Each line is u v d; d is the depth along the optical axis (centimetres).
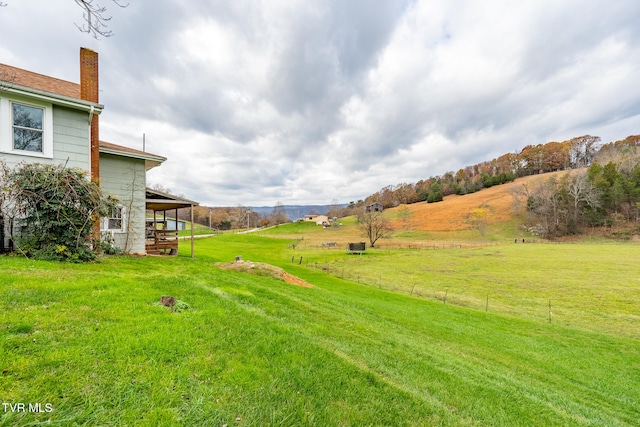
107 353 247
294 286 1004
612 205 4719
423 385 347
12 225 693
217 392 225
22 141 776
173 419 186
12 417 167
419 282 1872
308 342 363
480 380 429
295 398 238
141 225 1209
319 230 6519
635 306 1373
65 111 851
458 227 5416
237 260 1288
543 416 344
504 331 913
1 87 719
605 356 778
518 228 5088
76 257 700
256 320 401
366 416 237
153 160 1267
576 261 2539
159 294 448
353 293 1248
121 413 184
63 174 710
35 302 342
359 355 395
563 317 1220
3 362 212
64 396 190
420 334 700
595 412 429
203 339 307
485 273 2145
